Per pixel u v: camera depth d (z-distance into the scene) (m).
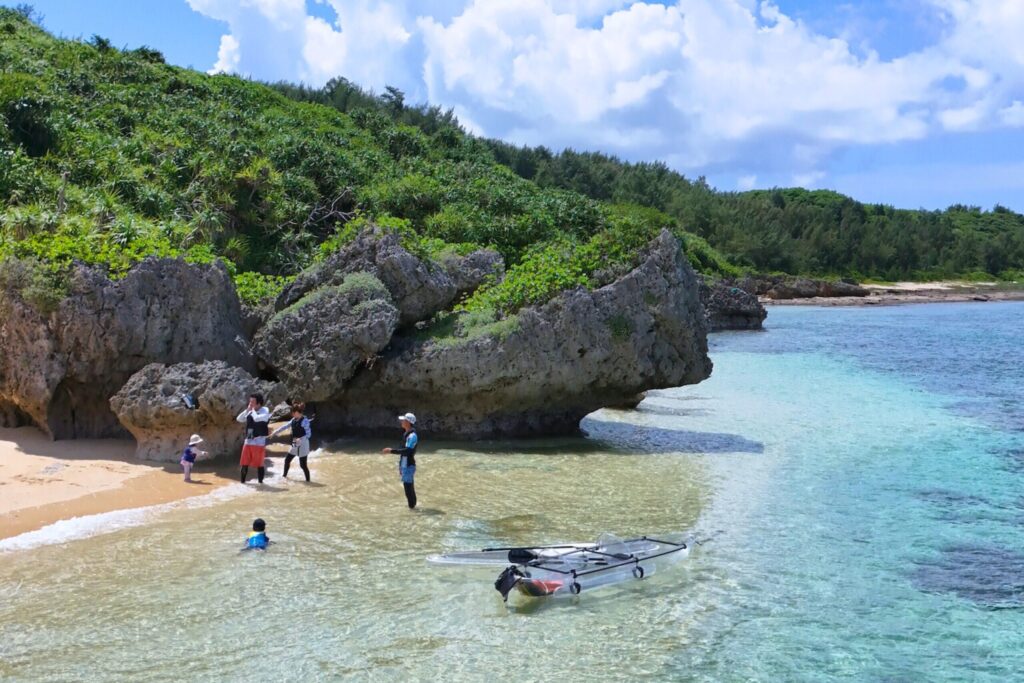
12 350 19.09
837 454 21.47
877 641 10.80
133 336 19.20
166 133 48.78
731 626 11.15
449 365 21.42
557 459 20.38
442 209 51.22
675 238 23.58
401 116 102.50
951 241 141.50
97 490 15.70
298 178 49.03
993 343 52.62
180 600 11.26
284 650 10.02
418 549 13.59
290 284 23.03
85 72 56.59
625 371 22.45
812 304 97.88
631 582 12.62
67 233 25.83
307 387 21.05
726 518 15.85
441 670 9.70
